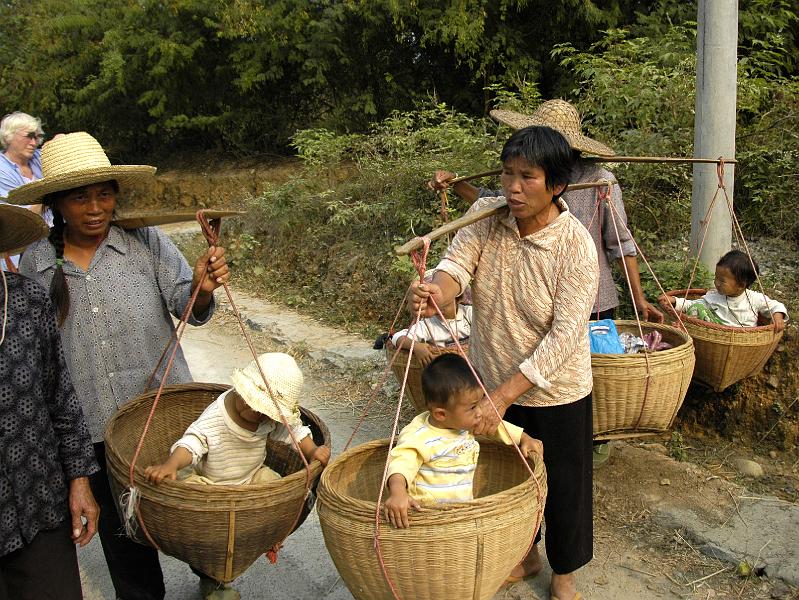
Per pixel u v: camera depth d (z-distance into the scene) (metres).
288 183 9.82
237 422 2.78
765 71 7.80
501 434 2.69
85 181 2.70
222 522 2.41
